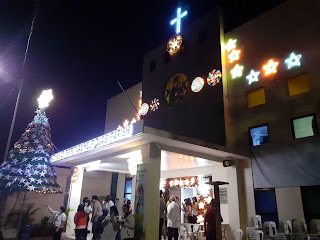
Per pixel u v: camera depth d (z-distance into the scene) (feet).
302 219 31.48
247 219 37.78
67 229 43.55
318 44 36.22
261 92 41.93
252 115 41.57
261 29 43.47
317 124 34.42
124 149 34.30
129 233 23.02
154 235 27.22
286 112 37.76
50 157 41.14
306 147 34.63
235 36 46.96
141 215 27.48
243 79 44.01
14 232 32.83
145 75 61.57
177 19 57.36
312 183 32.94
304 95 36.37
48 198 44.27
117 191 63.05
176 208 30.86
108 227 22.74
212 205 28.48
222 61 46.16
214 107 44.73
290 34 39.55
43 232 35.40
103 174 65.72
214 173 42.75
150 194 28.32
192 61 51.08
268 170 37.52
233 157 39.60
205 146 33.14
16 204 40.40
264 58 42.04
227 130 42.63
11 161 37.52
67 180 47.55
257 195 38.42
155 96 57.31
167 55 57.72
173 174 49.11
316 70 35.70
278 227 35.12
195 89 48.73
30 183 35.47
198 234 36.45
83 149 36.68
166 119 52.90
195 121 47.14
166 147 31.91
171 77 54.54
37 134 40.22
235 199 38.34
